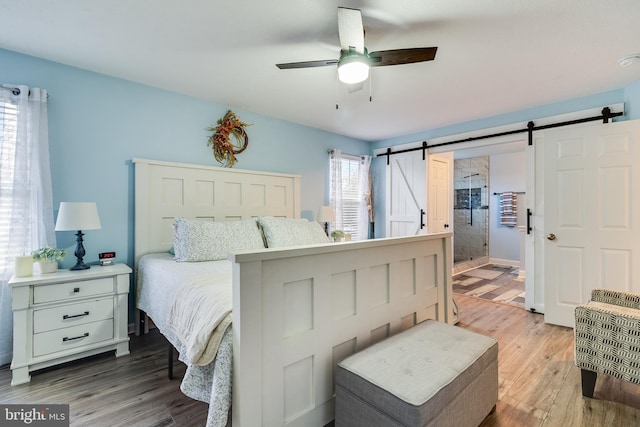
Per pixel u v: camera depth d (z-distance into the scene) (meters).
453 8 1.74
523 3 1.70
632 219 2.66
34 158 2.28
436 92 3.01
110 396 1.82
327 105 3.41
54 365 2.18
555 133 3.05
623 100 2.89
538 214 3.39
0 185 2.18
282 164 3.97
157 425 1.57
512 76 2.65
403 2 1.69
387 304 1.93
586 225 2.88
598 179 2.81
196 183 3.13
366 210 5.00
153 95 2.93
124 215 2.78
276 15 1.83
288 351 1.38
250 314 1.24
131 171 2.81
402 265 2.06
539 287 3.37
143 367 2.18
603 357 1.73
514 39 2.06
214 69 2.55
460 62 2.39
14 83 2.29
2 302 2.17
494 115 3.74
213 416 1.20
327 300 1.56
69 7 1.76
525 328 2.93
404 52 1.79
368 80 2.72
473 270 5.77
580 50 2.21
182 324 1.61
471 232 6.79
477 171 6.69
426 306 2.27
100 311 2.27
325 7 1.75
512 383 1.97
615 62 2.40
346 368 1.36
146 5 1.74
